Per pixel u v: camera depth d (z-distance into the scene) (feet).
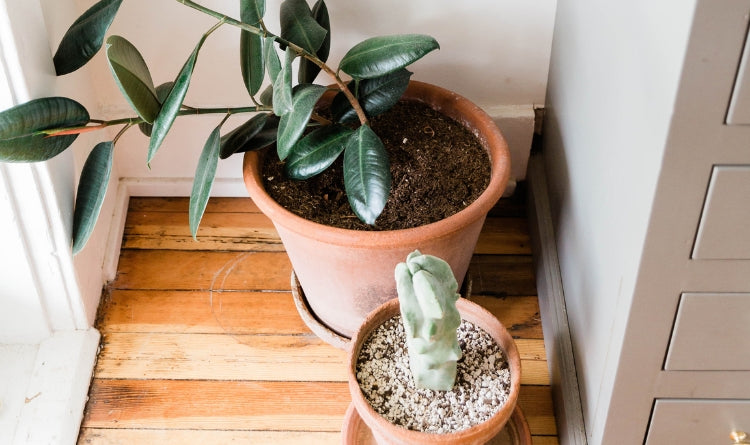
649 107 2.94
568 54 4.52
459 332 4.19
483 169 4.59
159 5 4.91
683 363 3.43
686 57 2.56
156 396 4.71
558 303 4.69
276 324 5.09
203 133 5.55
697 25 2.49
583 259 4.15
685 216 2.93
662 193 2.88
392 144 4.75
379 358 4.10
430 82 5.36
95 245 5.12
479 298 5.21
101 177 4.21
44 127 3.83
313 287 4.66
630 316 3.28
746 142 2.71
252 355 4.91
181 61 5.20
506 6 4.95
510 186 5.78
